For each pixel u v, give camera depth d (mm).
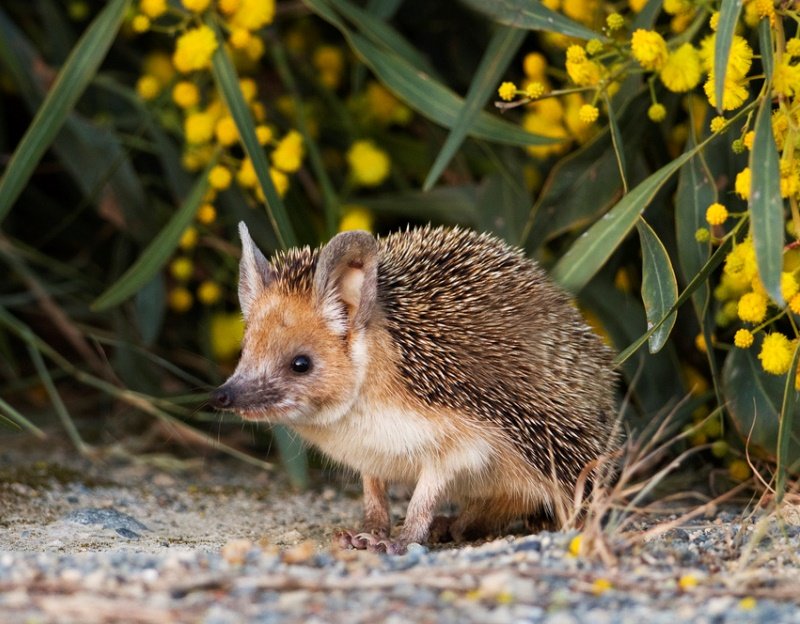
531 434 9539
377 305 9445
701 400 11180
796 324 10352
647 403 11305
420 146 13836
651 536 8492
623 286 11969
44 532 9906
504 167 12375
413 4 14094
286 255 10008
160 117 13453
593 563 7605
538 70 11555
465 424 9375
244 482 12680
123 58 14945
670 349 11328
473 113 11281
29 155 11500
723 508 10820
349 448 9664
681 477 11711
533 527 10359
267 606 6598
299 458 11836
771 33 9516
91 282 14305
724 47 8977
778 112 9469
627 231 10125
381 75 11711
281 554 7844
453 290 9703
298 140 11891
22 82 13625
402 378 9336
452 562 7594
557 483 9445
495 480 9734
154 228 13625
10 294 15086
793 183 9141
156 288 13594
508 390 9477
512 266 10078
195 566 7379
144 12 12438
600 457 9523
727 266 9430
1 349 13961
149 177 14273
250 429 13859
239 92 11422
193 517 11062
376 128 13938
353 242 9133
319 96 14320
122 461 13266
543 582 7164
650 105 10984
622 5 11711
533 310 9820
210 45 11398
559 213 11414
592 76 10492
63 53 14266
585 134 11672
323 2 11953
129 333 14094
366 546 9320
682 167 10477
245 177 12039
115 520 10344
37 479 11953
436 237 10133
